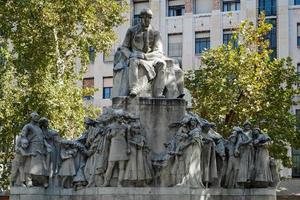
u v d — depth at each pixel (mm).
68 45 36562
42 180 19062
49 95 32656
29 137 19156
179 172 18391
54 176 19312
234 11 52812
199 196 18391
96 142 19188
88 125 19906
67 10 34438
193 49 53750
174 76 20641
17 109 33125
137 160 18281
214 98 34438
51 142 19703
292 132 34062
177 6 54781
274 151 33812
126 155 18188
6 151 34219
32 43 33812
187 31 54062
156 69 20328
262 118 34094
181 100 19688
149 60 20469
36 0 33250
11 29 34656
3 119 33219
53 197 19094
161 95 20078
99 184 18641
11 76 33781
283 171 47344
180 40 54406
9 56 34062
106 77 55812
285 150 34344
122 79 20406
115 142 18250
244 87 33844
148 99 19641
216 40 52969
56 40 34406
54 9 34094
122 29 54781
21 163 18875
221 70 34750
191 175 18375
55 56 34344
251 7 52188
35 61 33719
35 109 32625
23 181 18797
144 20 21062
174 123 19469
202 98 34781
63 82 34688
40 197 18859
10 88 33500
